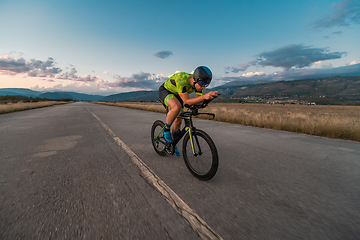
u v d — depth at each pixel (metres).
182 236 1.22
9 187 1.95
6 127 6.62
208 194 1.82
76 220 1.38
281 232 1.26
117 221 1.37
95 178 2.20
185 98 2.35
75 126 6.84
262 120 7.39
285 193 1.85
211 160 2.04
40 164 2.70
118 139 4.52
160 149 3.22
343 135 4.80
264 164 2.74
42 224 1.33
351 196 1.79
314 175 2.33
